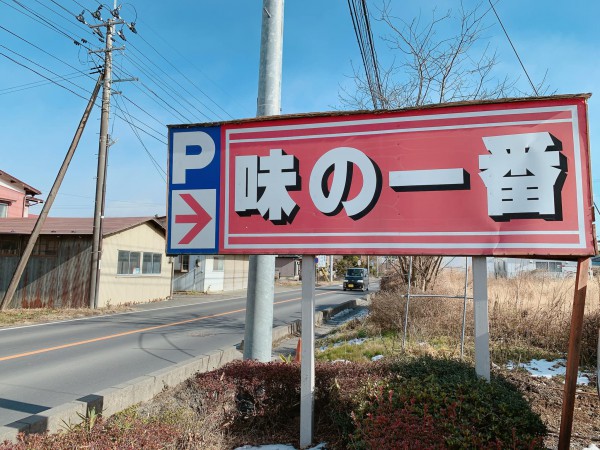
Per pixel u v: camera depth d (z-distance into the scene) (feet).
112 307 57.26
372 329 33.60
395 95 39.96
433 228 12.64
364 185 13.34
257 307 20.13
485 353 12.05
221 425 13.97
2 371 24.36
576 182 11.76
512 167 12.21
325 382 14.60
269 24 21.07
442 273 44.60
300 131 14.12
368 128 13.52
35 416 13.61
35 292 58.54
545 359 23.67
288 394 14.96
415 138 13.07
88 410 14.82
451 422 10.05
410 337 28.78
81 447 9.73
